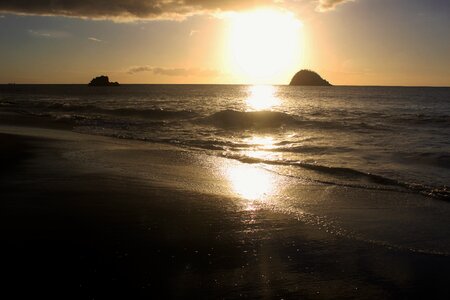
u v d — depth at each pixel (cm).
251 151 1612
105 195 884
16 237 625
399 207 855
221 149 1664
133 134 2131
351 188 1016
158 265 544
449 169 1216
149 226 695
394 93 11275
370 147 1659
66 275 505
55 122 2658
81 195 877
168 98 7038
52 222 697
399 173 1173
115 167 1216
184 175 1145
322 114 3409
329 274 534
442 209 841
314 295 475
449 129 2295
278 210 823
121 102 5338
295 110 4003
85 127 2411
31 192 891
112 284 486
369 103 5884
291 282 508
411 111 3912
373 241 658
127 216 745
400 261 582
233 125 2606
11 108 3984
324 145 1741
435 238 676
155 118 3091
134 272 520
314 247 628
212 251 600
